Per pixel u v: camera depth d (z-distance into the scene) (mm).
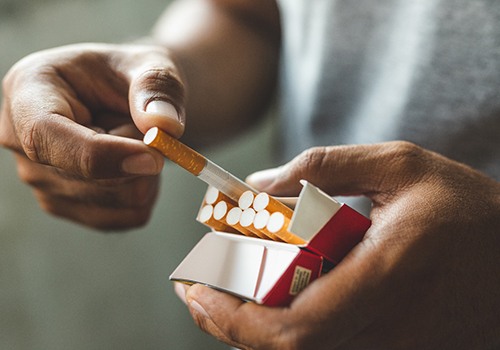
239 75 600
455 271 312
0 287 789
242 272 328
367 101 508
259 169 1015
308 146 544
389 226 312
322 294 299
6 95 389
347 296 299
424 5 466
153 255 902
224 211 333
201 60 575
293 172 347
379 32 495
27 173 415
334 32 507
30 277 810
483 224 319
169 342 920
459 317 319
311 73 527
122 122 413
